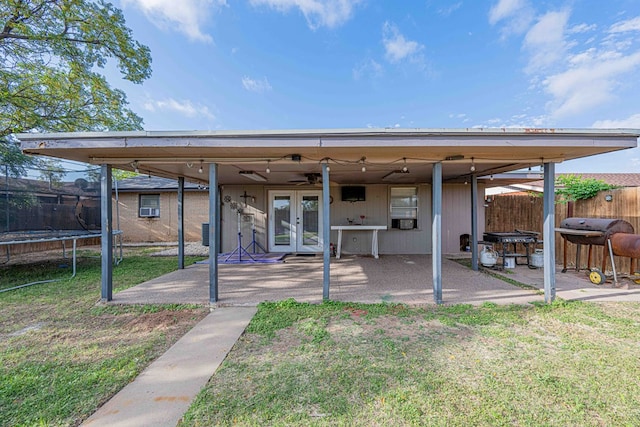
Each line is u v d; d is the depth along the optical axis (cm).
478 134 348
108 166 439
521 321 347
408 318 361
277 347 288
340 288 501
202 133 353
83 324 352
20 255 923
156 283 546
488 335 310
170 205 1298
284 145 358
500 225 873
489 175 735
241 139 359
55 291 494
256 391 218
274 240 932
